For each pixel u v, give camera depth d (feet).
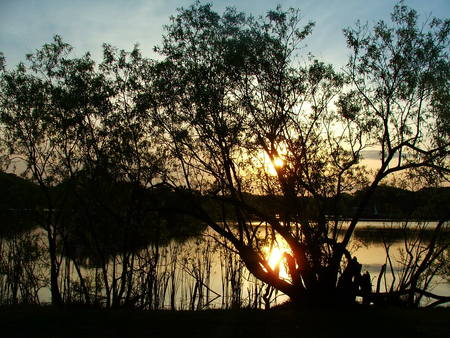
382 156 54.54
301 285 55.67
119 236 75.20
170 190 66.59
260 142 54.75
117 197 75.97
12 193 82.84
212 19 56.44
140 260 77.15
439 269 68.08
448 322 42.47
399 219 67.56
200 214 62.95
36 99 73.56
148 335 36.68
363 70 55.21
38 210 81.82
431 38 54.24
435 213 66.44
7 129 74.90
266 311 47.67
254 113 55.11
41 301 83.20
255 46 54.34
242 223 62.03
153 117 60.64
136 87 61.93
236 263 73.26
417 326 40.75
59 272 85.05
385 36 54.65
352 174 55.88
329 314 45.88
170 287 81.92
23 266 79.20
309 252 54.44
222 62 55.57
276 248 64.28
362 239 72.13
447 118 55.83
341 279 53.83
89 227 77.00
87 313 44.75
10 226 82.48
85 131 72.28
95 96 68.08
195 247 81.82
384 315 45.83
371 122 55.11
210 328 39.29
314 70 55.36
